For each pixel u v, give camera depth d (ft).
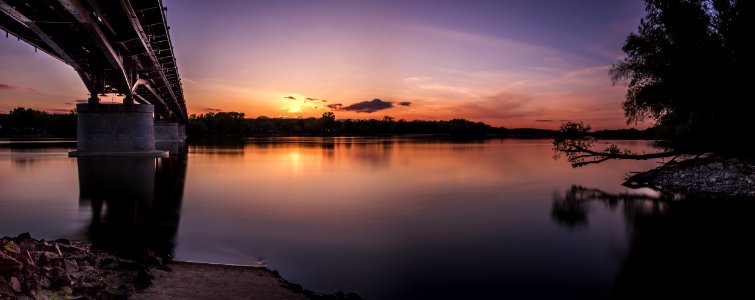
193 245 49.21
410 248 50.24
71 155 172.35
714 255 47.42
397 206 79.77
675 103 69.00
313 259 45.16
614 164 181.37
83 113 173.88
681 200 84.07
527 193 98.78
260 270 39.32
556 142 89.66
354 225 62.49
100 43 110.73
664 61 66.74
